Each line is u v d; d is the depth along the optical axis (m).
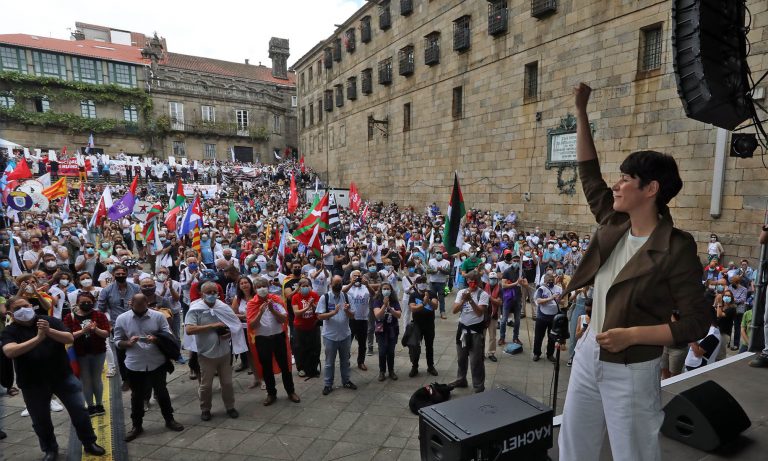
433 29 24.95
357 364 8.02
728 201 12.69
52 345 4.72
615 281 1.59
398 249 14.95
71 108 41.25
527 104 19.08
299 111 48.03
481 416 2.44
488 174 21.47
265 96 51.72
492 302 7.93
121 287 6.90
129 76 43.97
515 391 2.75
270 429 5.64
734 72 2.92
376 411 6.12
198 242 11.98
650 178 1.56
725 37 2.82
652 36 14.53
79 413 4.89
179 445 5.26
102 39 52.81
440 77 24.58
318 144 42.97
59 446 5.21
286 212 23.64
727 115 3.06
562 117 17.45
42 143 40.16
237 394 6.78
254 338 6.38
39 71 39.88
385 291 7.04
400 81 28.38
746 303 9.05
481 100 21.72
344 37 35.69
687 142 13.56
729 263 11.75
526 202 19.34
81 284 6.95
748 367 4.12
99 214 14.99
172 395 6.71
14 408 6.18
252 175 41.03
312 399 6.53
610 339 1.51
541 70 18.31
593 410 1.76
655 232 1.57
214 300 5.91
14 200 14.41
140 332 5.44
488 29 20.84
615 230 1.73
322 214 10.83
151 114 44.88
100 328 5.77
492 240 14.75
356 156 34.72
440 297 10.92
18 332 4.64
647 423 1.58
